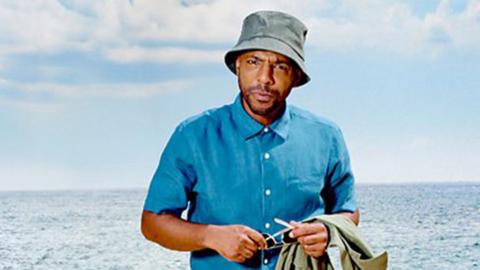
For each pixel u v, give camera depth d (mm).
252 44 1257
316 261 1299
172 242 1312
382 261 1273
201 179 1333
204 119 1366
